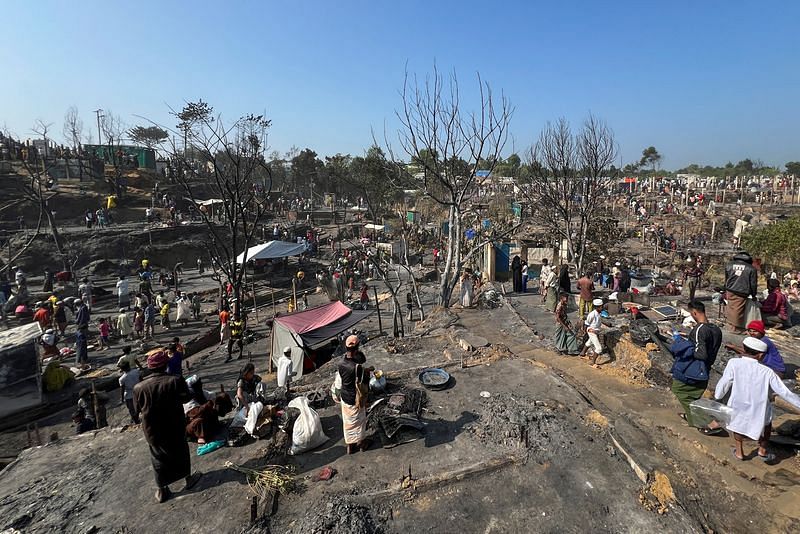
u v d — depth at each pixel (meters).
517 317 13.81
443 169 18.53
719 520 4.84
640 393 7.91
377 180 47.31
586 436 6.46
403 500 5.31
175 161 23.70
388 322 18.73
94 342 17.56
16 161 40.09
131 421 11.20
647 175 94.31
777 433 5.92
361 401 6.14
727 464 5.58
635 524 4.83
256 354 16.47
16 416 12.12
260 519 5.12
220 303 21.03
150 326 18.31
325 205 59.12
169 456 5.45
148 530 5.08
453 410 7.41
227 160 33.34
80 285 23.12
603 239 26.12
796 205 42.53
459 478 5.59
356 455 6.26
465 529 4.87
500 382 8.46
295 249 28.53
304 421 6.36
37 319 17.72
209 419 6.94
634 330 9.84
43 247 29.31
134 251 31.84
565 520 4.94
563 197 25.56
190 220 38.06
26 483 6.36
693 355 6.31
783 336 10.25
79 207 37.75
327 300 25.25
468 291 15.62
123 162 47.88
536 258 26.81
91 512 5.50
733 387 5.51
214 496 5.59
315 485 5.64
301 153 67.50
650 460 5.78
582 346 10.23
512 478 5.65
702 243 33.72
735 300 10.65
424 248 37.44
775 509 4.81
